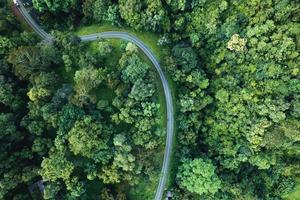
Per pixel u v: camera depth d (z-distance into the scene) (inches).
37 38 4138.8
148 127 3617.1
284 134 3663.9
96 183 3831.2
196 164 3713.1
